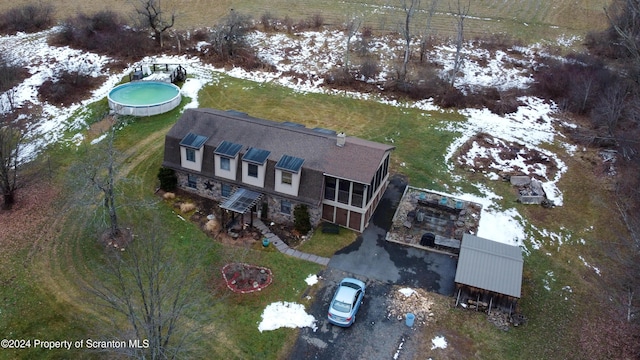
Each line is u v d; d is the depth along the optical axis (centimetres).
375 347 2353
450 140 3984
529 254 2945
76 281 2594
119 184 3303
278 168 2909
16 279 2588
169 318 2033
